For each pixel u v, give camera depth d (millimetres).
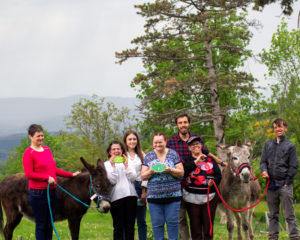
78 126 26078
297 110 20547
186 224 7020
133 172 6324
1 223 7133
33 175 5844
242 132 22453
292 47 22016
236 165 7008
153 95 20141
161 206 5637
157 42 20734
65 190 6703
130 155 6562
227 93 24328
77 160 25844
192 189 5906
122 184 6262
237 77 20391
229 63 25469
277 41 22344
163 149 5754
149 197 5648
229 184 7250
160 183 5566
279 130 6871
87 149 25938
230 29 21062
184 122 6500
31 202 5980
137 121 25281
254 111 24359
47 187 5949
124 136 6602
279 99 21047
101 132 25875
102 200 6172
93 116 25781
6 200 7113
